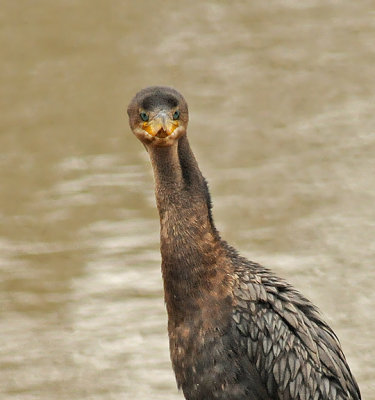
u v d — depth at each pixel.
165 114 9.34
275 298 9.50
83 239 16.81
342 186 18.28
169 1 30.61
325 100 22.84
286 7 30.05
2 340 14.22
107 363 13.62
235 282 9.43
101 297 15.06
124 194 18.38
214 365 9.30
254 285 9.47
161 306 14.76
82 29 28.22
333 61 25.42
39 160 20.22
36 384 13.29
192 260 9.34
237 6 30.23
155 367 13.48
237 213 17.34
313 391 9.31
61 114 22.61
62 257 16.25
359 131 20.86
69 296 15.14
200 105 22.86
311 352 9.36
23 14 29.59
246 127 21.41
